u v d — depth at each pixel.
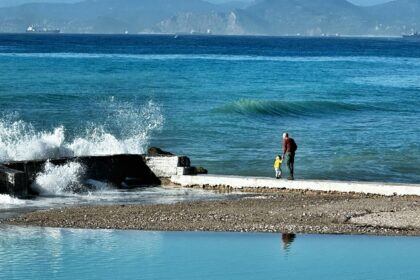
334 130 70.75
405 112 87.88
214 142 61.41
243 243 29.83
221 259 27.56
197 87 105.81
